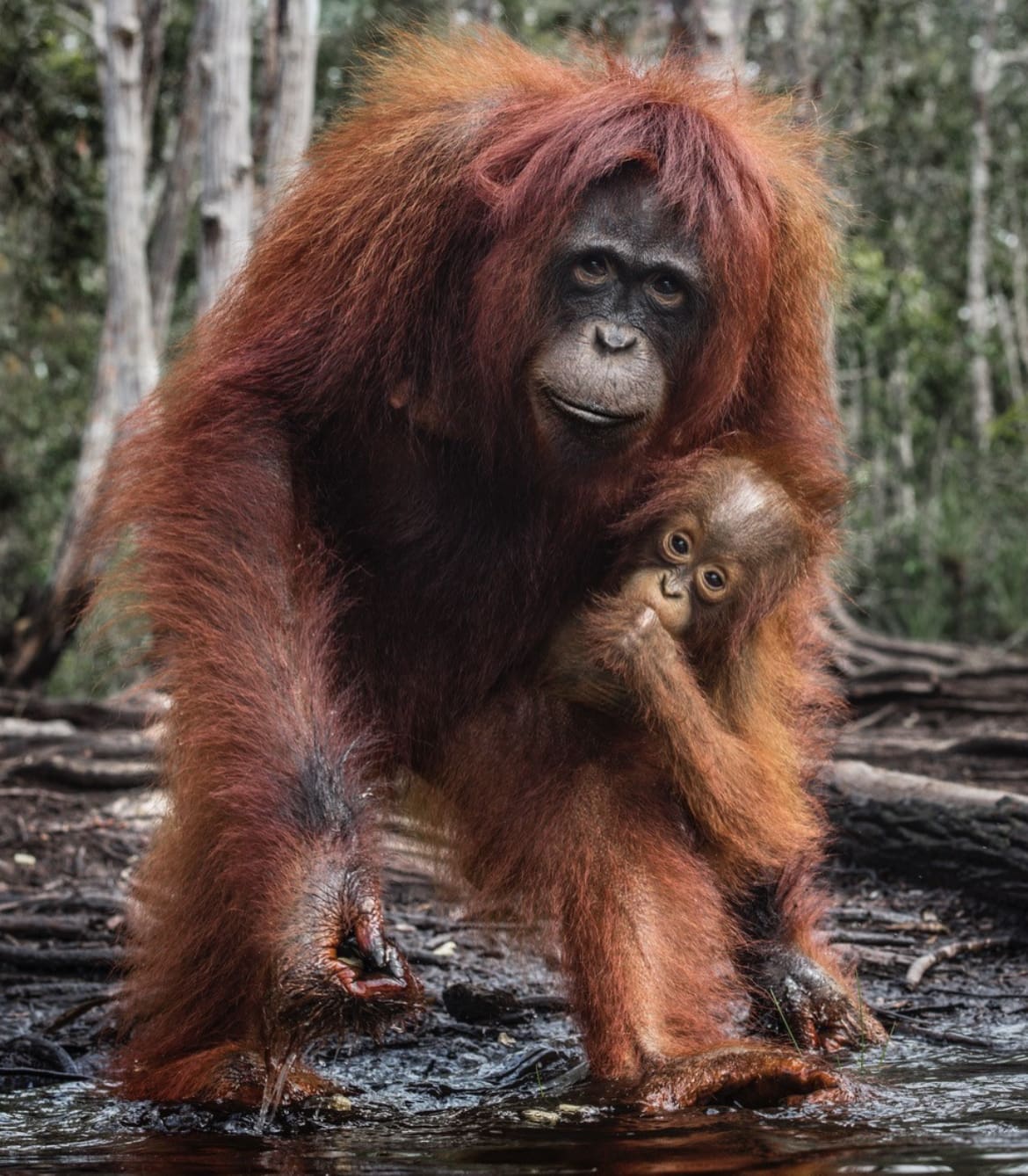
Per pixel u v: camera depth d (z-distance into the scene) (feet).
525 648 11.51
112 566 10.77
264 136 40.37
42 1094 10.81
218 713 9.54
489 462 10.81
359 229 10.66
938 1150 8.48
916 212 74.23
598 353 10.22
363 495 11.19
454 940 16.16
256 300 11.17
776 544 11.53
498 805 11.26
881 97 70.08
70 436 64.23
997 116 77.87
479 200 10.52
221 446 10.46
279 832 9.11
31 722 26.58
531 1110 9.84
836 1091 9.80
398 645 11.40
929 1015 13.46
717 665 11.74
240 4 34.76
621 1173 8.17
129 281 37.96
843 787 18.37
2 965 15.10
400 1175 8.27
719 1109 9.71
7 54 52.70
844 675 30.45
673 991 10.44
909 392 69.10
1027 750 23.09
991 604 55.72
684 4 32.53
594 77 11.93
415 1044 12.50
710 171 10.48
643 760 11.30
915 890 17.63
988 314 79.61
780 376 11.73
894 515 64.13
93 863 19.06
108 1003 13.78
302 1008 8.64
